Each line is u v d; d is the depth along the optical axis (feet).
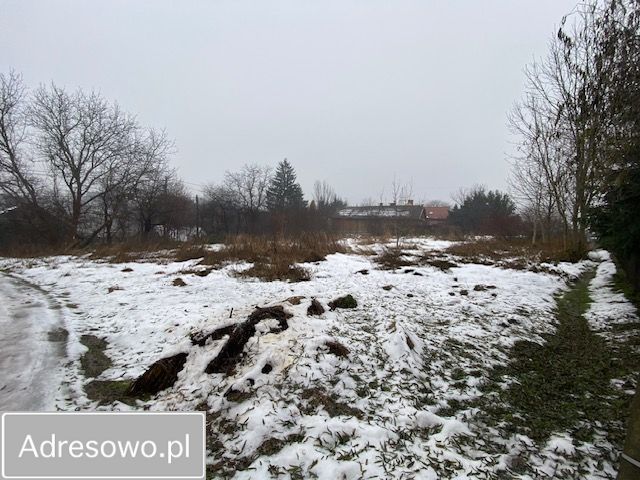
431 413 10.20
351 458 8.38
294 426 9.51
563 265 37.19
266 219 107.86
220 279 30.60
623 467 6.72
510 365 13.91
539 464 8.52
